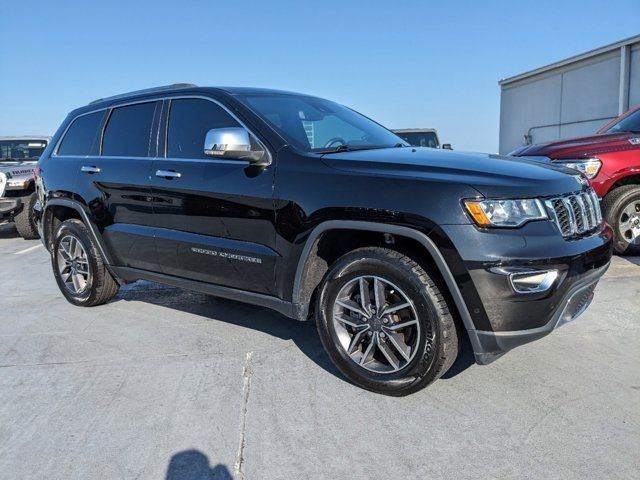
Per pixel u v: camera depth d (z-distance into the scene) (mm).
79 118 5000
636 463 2441
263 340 4043
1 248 9023
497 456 2531
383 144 3980
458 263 2723
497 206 2709
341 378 3371
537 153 6270
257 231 3436
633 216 5895
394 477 2416
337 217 3053
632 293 4738
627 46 12656
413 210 2807
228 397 3180
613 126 6773
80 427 2906
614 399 3000
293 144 3426
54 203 4926
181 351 3896
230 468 2521
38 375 3574
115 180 4332
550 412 2889
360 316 3146
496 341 2768
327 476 2441
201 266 3820
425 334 2893
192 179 3752
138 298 5297
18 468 2566
